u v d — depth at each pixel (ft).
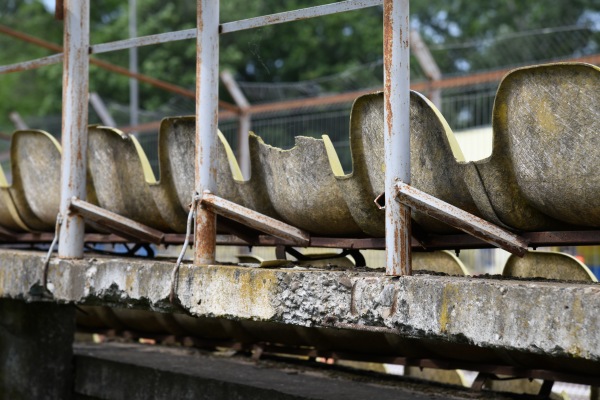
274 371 21.91
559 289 10.29
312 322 13.01
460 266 20.48
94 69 93.91
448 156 14.01
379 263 34.27
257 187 17.61
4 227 24.02
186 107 49.34
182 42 91.71
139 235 18.78
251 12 89.25
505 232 12.33
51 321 23.16
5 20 124.47
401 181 12.42
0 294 19.65
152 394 21.43
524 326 10.59
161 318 24.95
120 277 16.35
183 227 19.25
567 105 12.01
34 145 21.88
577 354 10.06
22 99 114.11
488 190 13.42
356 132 14.96
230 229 17.26
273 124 38.22
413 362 19.77
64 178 18.06
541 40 40.96
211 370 21.79
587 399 26.45
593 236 12.87
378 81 51.55
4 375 22.93
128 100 93.97
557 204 12.60
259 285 13.76
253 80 89.97
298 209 16.63
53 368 23.13
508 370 18.33
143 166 19.48
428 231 15.35
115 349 25.85
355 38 87.81
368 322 12.35
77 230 17.97
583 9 84.07
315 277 13.05
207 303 14.61
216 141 15.53
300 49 87.56
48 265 17.99
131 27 80.23
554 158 12.30
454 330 11.32
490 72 32.58
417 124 14.53
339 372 22.06
